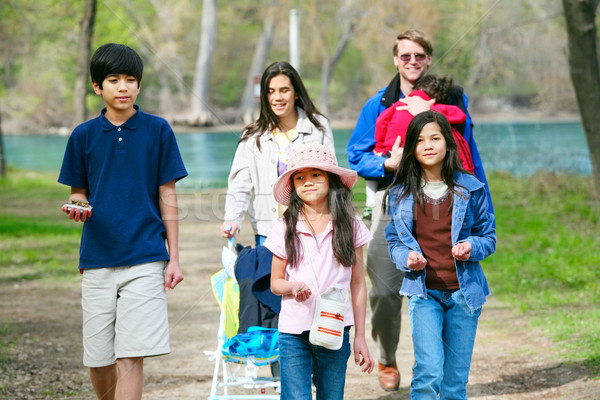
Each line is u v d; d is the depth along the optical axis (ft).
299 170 21.76
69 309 45.47
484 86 157.99
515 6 143.95
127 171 22.67
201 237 70.08
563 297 44.50
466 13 233.35
